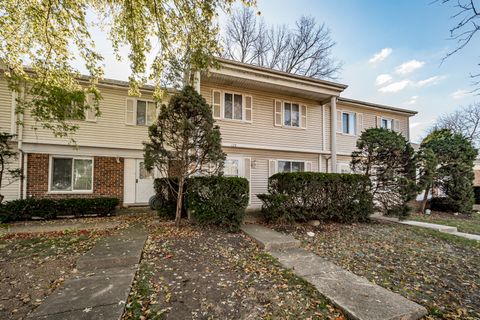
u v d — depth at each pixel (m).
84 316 2.38
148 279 3.29
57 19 5.62
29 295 2.87
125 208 9.89
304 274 3.54
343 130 12.18
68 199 7.99
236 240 5.28
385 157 7.69
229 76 8.25
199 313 2.51
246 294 2.93
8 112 8.50
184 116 6.04
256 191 9.91
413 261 4.29
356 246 5.10
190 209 6.45
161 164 6.30
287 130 10.59
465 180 10.65
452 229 6.95
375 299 2.78
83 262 3.70
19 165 8.62
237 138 9.59
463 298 2.96
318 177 7.16
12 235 5.61
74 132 9.09
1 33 5.67
